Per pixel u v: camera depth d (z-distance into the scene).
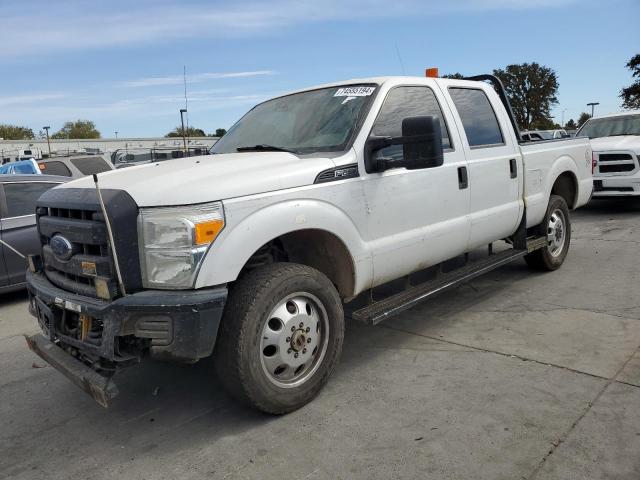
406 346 4.58
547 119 74.94
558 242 6.62
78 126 110.44
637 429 3.12
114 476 3.02
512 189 5.54
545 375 3.87
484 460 2.92
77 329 3.43
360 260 3.93
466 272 5.05
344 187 3.80
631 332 4.56
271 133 4.52
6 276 6.70
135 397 3.97
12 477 3.08
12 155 47.44
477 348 4.44
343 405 3.62
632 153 10.26
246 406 3.68
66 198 3.42
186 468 3.04
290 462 3.03
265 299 3.30
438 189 4.56
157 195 3.14
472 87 5.39
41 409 3.90
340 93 4.47
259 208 3.34
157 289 3.13
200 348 3.08
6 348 5.24
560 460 2.88
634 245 7.89
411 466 2.91
